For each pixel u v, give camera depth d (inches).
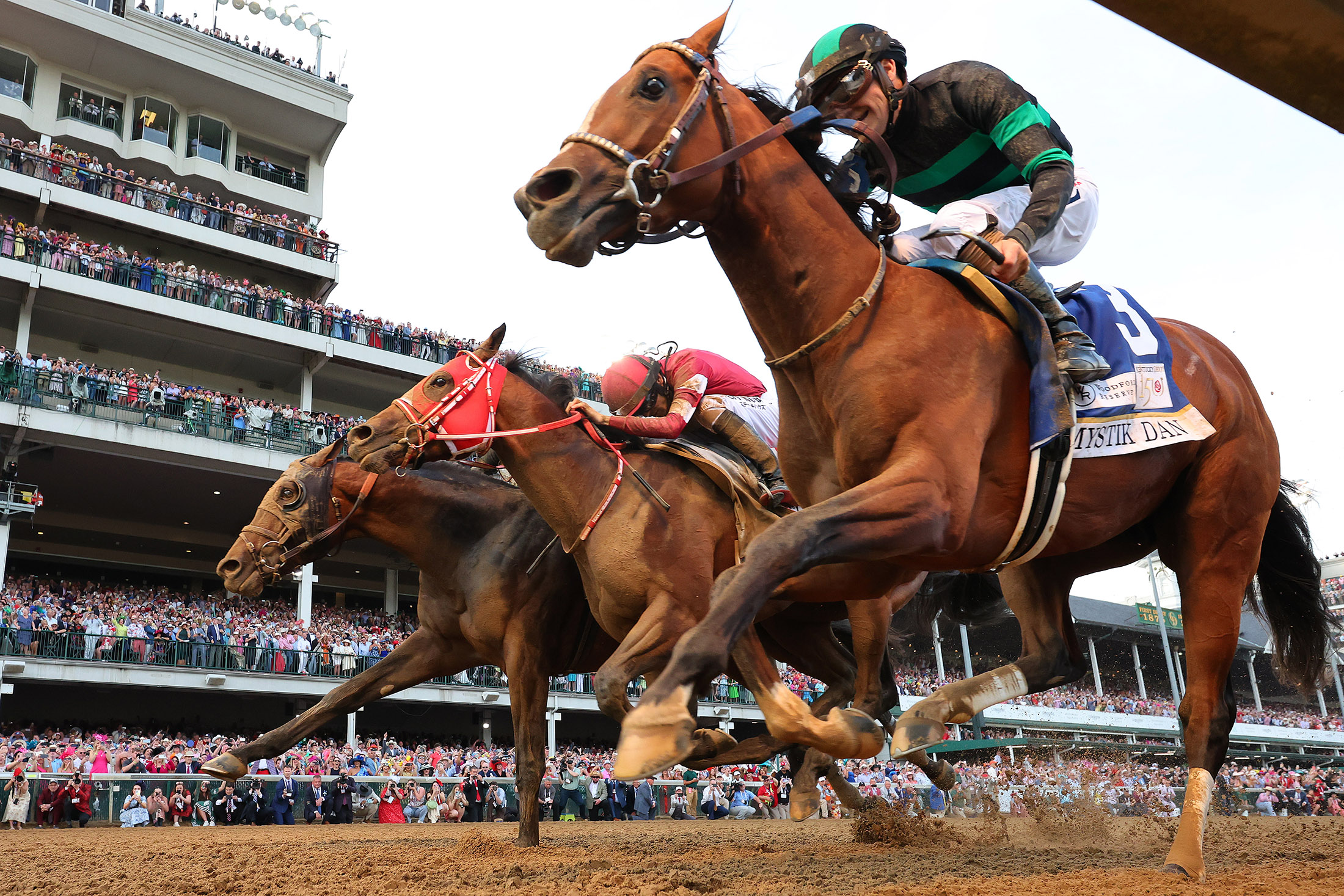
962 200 137.9
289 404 1179.9
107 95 1138.0
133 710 997.8
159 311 970.1
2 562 828.6
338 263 1182.3
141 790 553.3
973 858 160.6
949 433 105.3
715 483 182.4
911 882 120.3
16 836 343.3
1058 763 715.4
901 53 133.8
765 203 112.9
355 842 259.1
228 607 982.4
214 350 1081.4
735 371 199.3
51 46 1088.2
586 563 181.5
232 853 201.8
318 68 1300.4
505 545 210.4
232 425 927.0
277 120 1235.9
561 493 180.4
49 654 753.0
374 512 222.7
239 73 1179.9
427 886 131.0
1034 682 138.1
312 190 1272.1
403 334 1127.6
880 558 99.4
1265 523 132.9
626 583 173.0
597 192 104.7
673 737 82.1
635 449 186.4
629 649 166.7
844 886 117.3
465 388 184.4
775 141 116.2
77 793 534.3
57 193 992.2
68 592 902.4
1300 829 290.8
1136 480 121.8
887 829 209.5
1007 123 125.9
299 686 850.1
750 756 188.4
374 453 184.5
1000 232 117.8
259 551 225.5
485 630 209.6
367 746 823.1
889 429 105.9
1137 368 123.1
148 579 1202.0
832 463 118.6
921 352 108.2
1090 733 1173.1
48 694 967.0
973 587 180.2
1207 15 44.6
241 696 1010.7
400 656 225.6
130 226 1059.3
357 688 223.0
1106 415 119.0
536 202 104.3
